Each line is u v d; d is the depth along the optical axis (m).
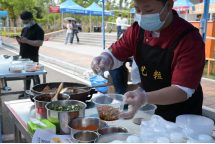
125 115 1.16
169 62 1.48
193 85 1.33
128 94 1.23
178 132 1.08
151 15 1.38
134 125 1.48
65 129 1.34
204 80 5.31
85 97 1.84
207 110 3.39
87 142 1.08
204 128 1.18
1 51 12.08
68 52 10.84
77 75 6.48
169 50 1.46
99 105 1.38
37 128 1.23
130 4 19.67
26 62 3.75
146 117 1.50
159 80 1.60
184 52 1.37
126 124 1.49
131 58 3.29
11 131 2.85
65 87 2.12
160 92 1.29
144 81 1.73
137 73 2.92
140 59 1.69
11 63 3.38
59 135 1.28
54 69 7.31
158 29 1.51
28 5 25.03
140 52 1.67
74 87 2.02
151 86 1.68
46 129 1.26
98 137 1.05
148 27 1.47
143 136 1.05
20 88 5.01
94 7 20.52
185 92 1.32
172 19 1.48
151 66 1.61
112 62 1.82
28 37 4.25
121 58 1.84
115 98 1.62
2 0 24.11
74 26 15.87
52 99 1.68
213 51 5.80
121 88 3.44
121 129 1.28
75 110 1.44
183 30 1.42
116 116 1.33
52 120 1.35
